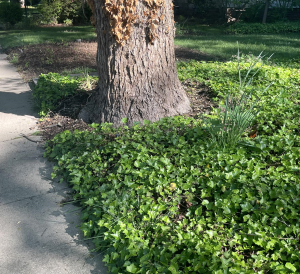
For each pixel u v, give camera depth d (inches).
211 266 89.8
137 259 98.8
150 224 110.0
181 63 321.1
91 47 452.8
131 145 154.5
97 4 167.2
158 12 169.6
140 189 124.3
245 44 478.6
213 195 123.8
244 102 185.2
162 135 161.6
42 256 108.3
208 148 146.6
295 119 167.8
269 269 93.0
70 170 142.9
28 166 161.0
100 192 127.6
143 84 178.1
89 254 108.7
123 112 179.9
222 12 779.4
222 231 106.4
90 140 163.8
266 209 111.0
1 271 102.7
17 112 227.3
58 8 736.3
